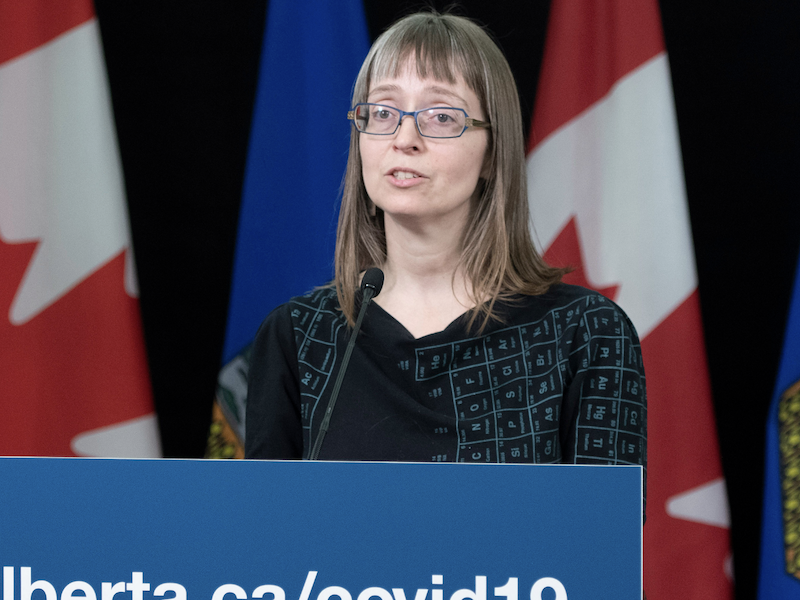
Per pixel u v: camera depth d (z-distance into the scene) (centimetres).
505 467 192
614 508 191
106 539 195
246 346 576
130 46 616
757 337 588
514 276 344
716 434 556
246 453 358
